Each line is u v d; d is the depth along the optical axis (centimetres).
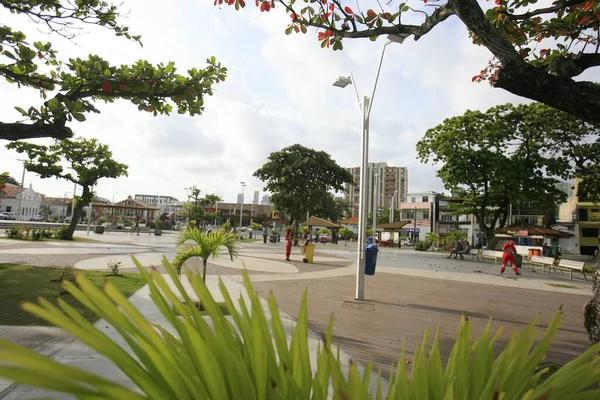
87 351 433
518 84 302
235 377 80
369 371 110
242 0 491
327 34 482
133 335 76
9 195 7581
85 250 1716
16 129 519
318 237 5116
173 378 77
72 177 2295
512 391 99
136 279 934
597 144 2553
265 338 87
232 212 9781
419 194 6700
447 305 852
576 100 284
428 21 402
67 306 75
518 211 5644
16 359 52
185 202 5012
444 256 2833
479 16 317
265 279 1109
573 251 5509
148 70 588
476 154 2831
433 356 110
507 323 702
